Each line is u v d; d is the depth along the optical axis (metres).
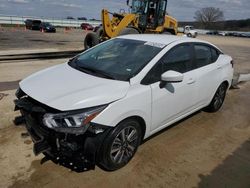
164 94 3.57
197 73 4.30
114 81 3.27
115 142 3.07
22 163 3.19
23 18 48.19
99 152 2.94
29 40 20.64
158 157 3.57
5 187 2.80
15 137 3.74
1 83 6.29
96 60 3.94
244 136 4.44
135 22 12.91
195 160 3.59
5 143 3.58
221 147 4.00
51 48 14.85
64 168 3.16
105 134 2.90
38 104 2.97
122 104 3.00
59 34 31.36
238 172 3.40
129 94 3.11
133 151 3.38
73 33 35.06
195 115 5.20
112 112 2.90
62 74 3.55
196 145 3.99
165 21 14.79
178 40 4.18
